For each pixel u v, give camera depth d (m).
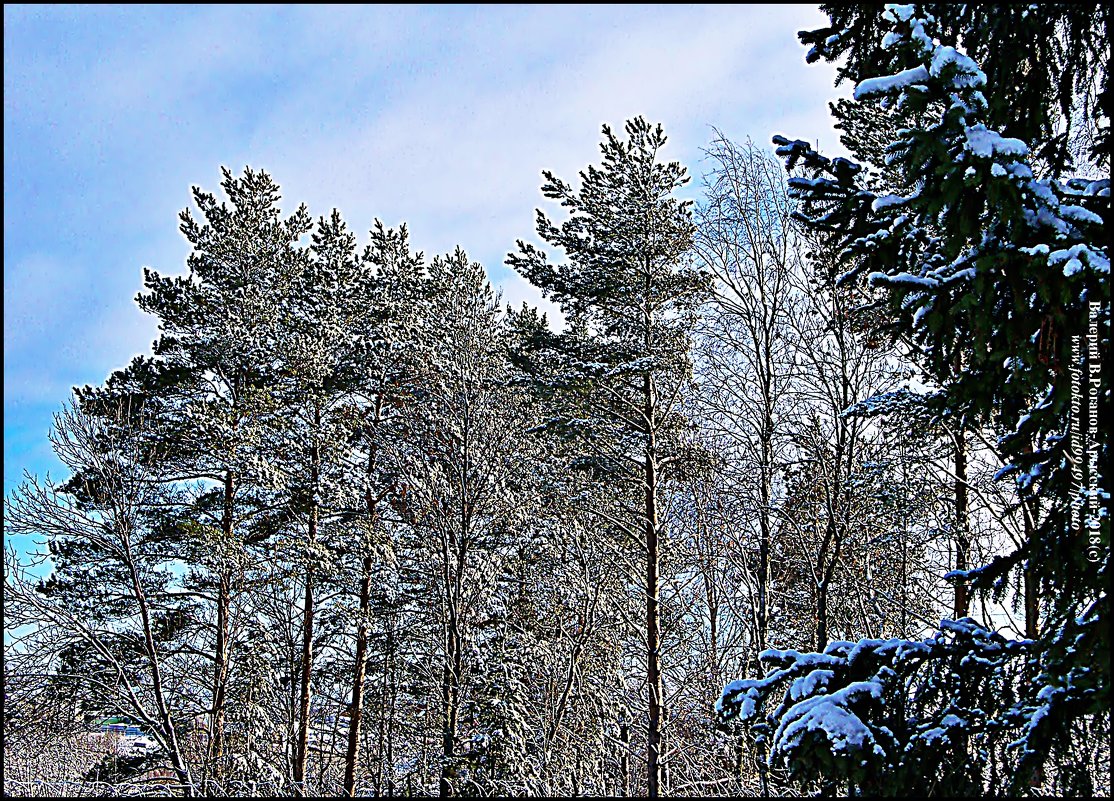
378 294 21.30
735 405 16.80
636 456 17.72
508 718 16.14
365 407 20.67
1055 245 4.47
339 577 18.17
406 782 17.14
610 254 16.91
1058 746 4.86
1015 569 6.06
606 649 16.89
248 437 18.28
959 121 4.41
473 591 16.66
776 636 17.77
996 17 5.05
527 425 17.67
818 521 16.36
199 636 18.17
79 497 16.72
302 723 18.31
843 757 4.90
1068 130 5.70
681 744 15.88
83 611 16.67
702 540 17.53
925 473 14.94
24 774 16.27
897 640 5.70
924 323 5.25
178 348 19.47
